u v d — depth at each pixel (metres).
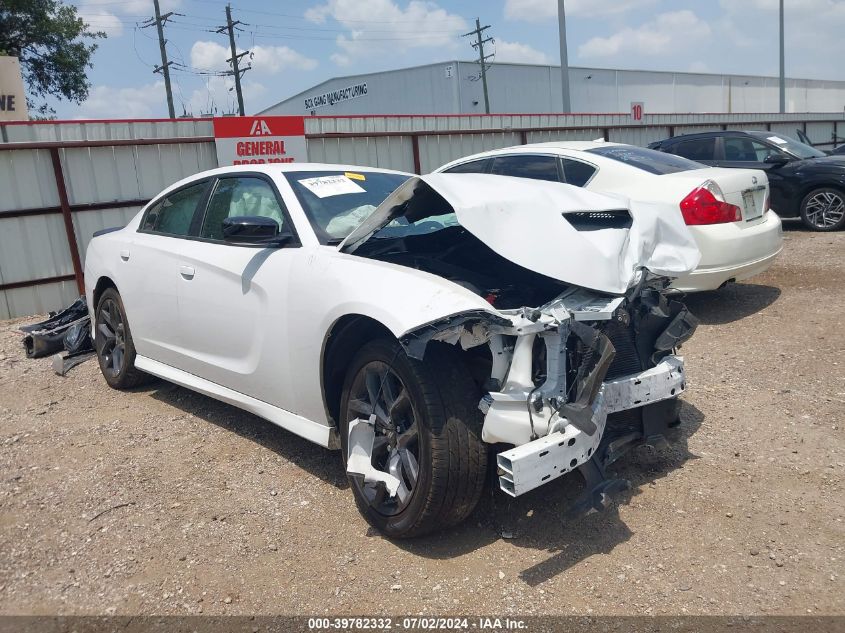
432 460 2.83
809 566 2.83
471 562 2.94
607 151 6.87
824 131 27.52
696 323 3.53
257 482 3.71
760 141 11.40
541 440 2.69
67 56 27.05
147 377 5.38
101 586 2.87
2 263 8.88
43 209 9.13
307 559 3.01
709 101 60.94
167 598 2.78
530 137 15.71
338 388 3.47
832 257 8.94
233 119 10.67
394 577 2.86
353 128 12.30
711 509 3.28
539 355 2.84
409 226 4.02
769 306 6.82
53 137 9.27
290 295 3.53
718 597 2.65
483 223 2.99
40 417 4.84
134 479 3.79
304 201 3.93
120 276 4.99
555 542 3.06
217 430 4.45
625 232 3.29
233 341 3.98
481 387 3.04
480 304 2.77
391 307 2.89
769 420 4.24
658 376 3.34
